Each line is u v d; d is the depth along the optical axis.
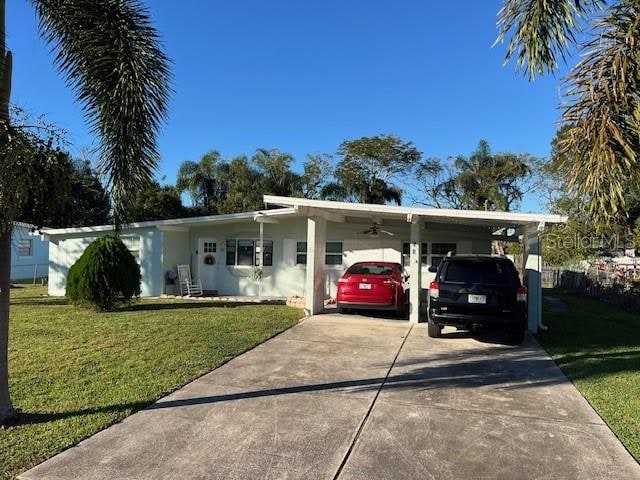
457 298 8.93
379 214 11.88
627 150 4.58
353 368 7.04
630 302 14.66
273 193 34.84
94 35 5.56
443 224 14.69
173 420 4.89
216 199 35.59
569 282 22.42
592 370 7.09
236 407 5.29
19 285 22.27
